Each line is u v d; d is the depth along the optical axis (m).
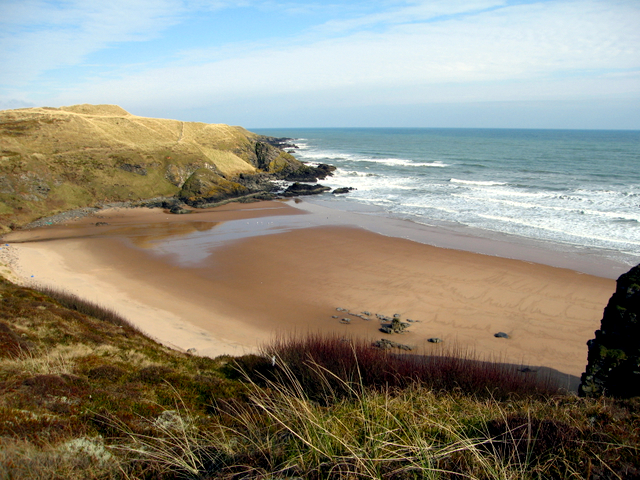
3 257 25.91
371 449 4.15
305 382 8.80
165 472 4.40
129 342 14.02
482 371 10.27
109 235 33.69
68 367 9.49
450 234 32.56
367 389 7.96
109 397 7.35
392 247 29.27
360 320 18.45
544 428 4.71
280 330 17.36
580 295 20.77
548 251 27.70
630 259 25.70
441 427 4.74
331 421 4.85
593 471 4.07
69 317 14.89
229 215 42.19
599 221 34.50
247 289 22.16
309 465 4.01
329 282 23.05
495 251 28.00
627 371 8.79
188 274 24.39
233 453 4.55
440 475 3.87
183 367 11.63
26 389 7.08
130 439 5.34
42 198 41.62
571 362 14.77
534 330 17.36
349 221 37.88
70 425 5.65
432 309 19.56
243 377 10.63
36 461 4.48
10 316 13.38
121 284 22.66
